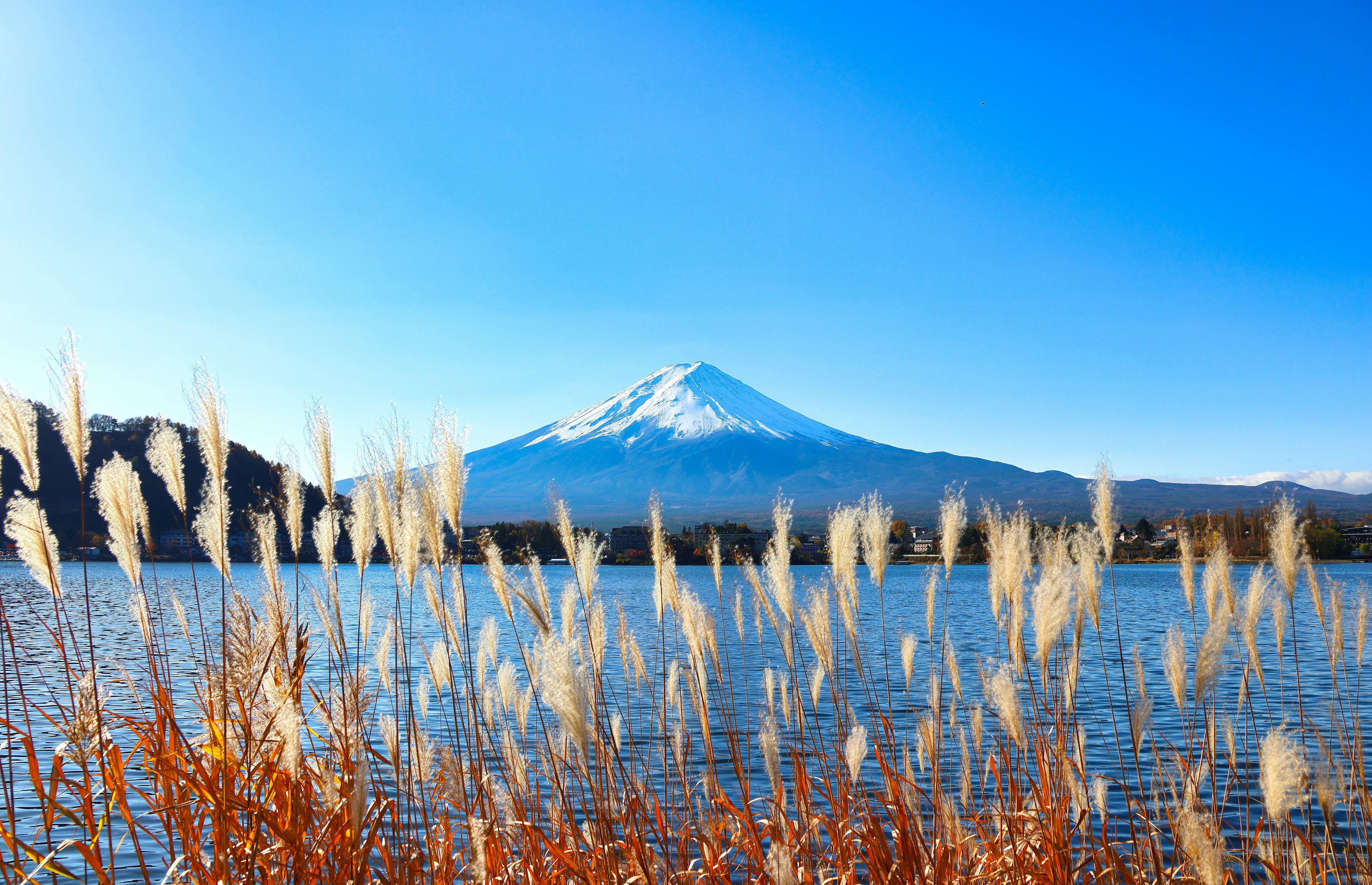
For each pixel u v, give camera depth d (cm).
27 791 709
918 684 922
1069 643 515
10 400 356
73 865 561
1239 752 646
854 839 457
